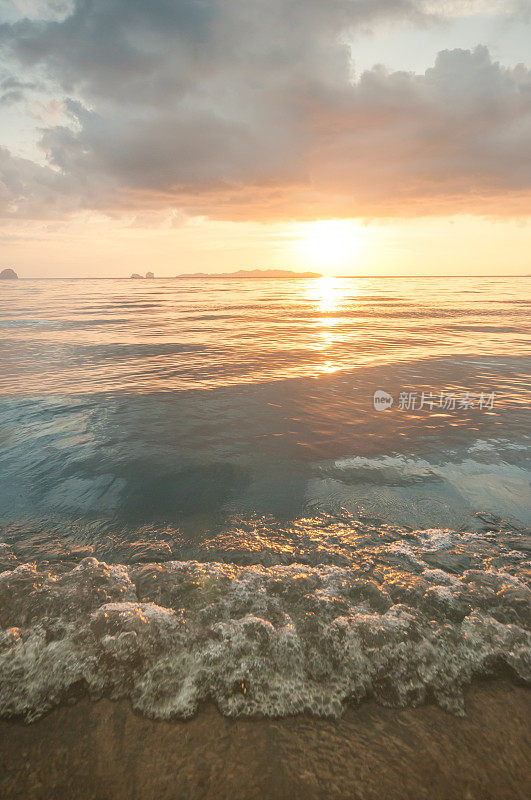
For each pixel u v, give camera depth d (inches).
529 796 61.4
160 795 61.2
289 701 76.0
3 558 120.6
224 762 65.8
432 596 101.7
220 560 120.1
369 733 70.6
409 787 62.4
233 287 3634.4
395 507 153.3
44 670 81.3
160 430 241.0
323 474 182.1
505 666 83.0
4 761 66.0
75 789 62.1
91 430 241.3
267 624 91.7
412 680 79.9
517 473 183.2
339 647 86.2
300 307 1362.0
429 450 210.1
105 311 1214.3
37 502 157.8
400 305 1439.5
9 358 484.1
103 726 71.4
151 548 126.6
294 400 305.7
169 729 71.0
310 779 63.5
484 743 68.8
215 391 333.7
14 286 4092.0
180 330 771.4
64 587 105.0
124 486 171.2
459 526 139.6
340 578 109.9
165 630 90.1
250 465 192.2
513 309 1253.1
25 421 258.1
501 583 107.3
